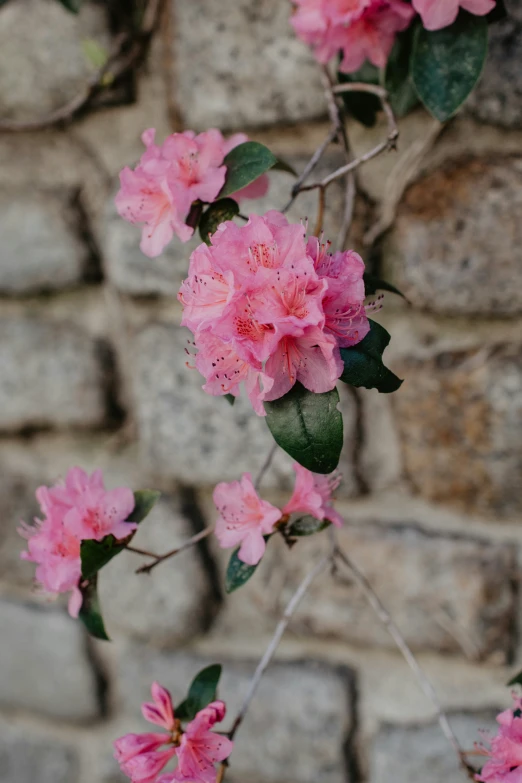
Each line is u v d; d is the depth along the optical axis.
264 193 0.75
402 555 0.88
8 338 0.94
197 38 0.85
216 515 0.92
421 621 0.88
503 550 0.86
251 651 0.93
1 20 0.88
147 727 0.96
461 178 0.82
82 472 0.77
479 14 0.74
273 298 0.65
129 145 0.89
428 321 0.85
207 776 0.71
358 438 0.88
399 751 0.89
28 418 0.95
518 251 0.82
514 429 0.84
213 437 0.89
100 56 0.86
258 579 0.91
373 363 0.67
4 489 0.96
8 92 0.90
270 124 0.85
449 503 0.87
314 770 0.92
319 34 0.78
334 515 0.75
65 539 0.75
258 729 0.92
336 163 0.84
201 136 0.73
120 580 0.94
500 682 0.88
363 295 0.65
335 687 0.91
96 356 0.92
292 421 0.66
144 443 0.92
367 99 0.82
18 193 0.91
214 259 0.66
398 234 0.84
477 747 0.77
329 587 0.90
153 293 0.89
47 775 1.00
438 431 0.86
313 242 0.66
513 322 0.83
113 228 0.89
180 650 0.94
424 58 0.76
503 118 0.81
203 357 0.66
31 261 0.92
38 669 0.98
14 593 0.98
